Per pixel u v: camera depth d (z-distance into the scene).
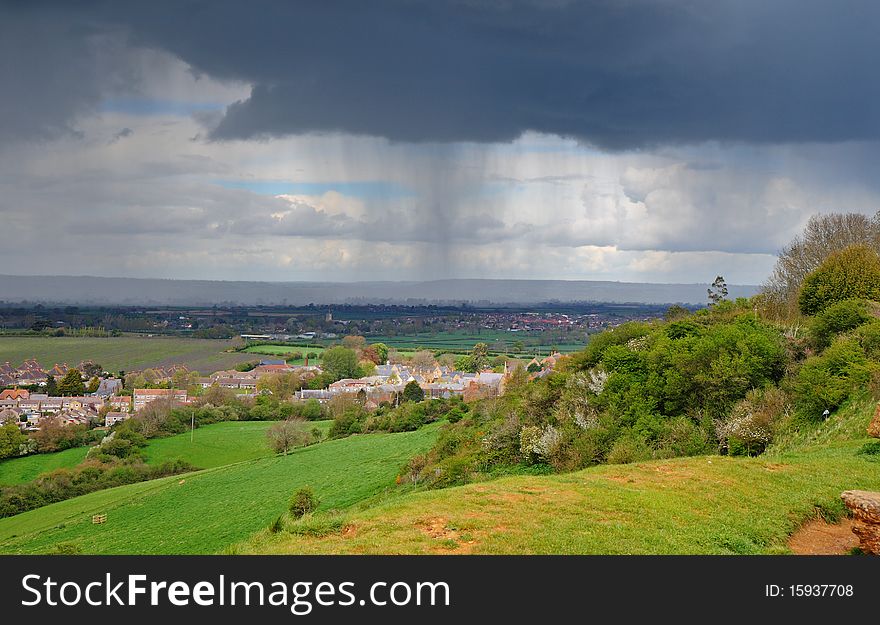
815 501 24.16
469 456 66.88
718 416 52.06
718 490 25.16
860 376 43.38
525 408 69.31
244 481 98.31
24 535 82.06
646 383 58.50
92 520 85.31
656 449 49.69
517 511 21.53
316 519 21.69
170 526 77.38
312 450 118.25
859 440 35.00
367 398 181.50
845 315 56.78
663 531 20.38
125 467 120.12
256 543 20.19
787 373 53.25
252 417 168.25
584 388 64.19
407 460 92.75
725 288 109.81
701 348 55.72
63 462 126.81
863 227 93.44
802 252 96.88
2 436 128.50
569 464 52.16
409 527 19.88
